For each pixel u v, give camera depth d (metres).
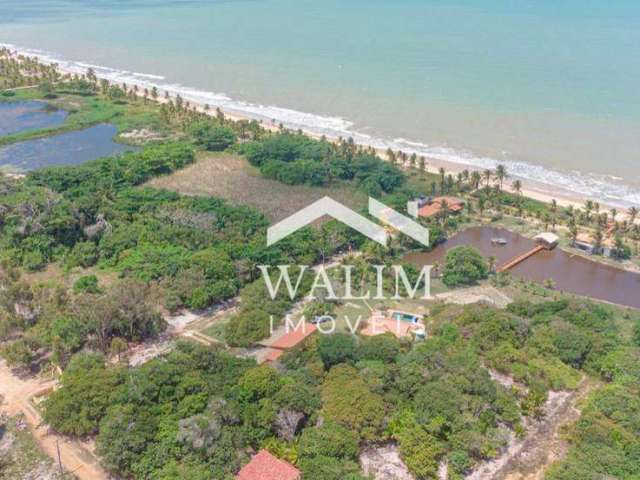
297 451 51.53
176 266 82.44
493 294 83.50
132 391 55.53
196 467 49.50
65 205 94.69
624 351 66.88
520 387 62.41
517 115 160.75
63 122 158.50
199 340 71.25
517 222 106.25
